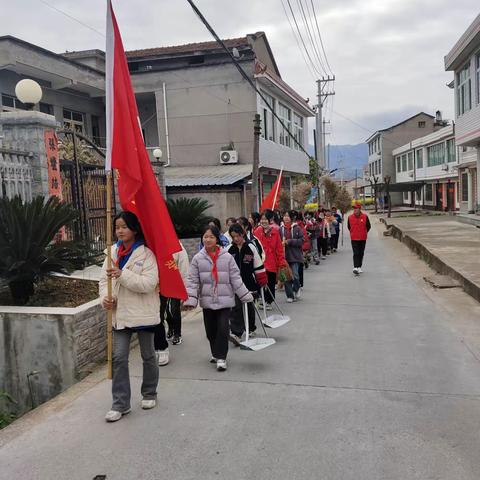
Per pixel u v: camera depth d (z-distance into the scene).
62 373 5.74
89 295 6.77
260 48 24.30
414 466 3.45
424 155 47.03
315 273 13.18
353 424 4.10
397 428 4.02
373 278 12.05
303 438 3.89
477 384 4.96
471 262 11.93
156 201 4.45
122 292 4.36
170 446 3.82
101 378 5.47
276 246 8.71
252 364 5.73
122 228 4.32
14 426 4.27
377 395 4.71
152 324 4.39
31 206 6.35
